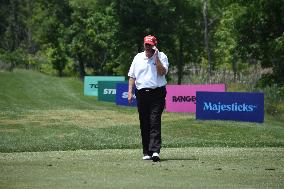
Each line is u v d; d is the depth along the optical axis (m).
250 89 138.38
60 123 78.19
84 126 74.06
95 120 83.69
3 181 25.12
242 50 133.00
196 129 71.31
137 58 34.28
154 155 32.97
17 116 89.19
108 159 33.88
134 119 86.44
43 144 50.22
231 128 71.81
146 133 33.78
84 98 140.88
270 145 48.00
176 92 97.50
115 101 130.75
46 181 25.12
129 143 51.12
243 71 177.88
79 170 28.72
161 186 23.91
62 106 114.56
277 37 126.25
